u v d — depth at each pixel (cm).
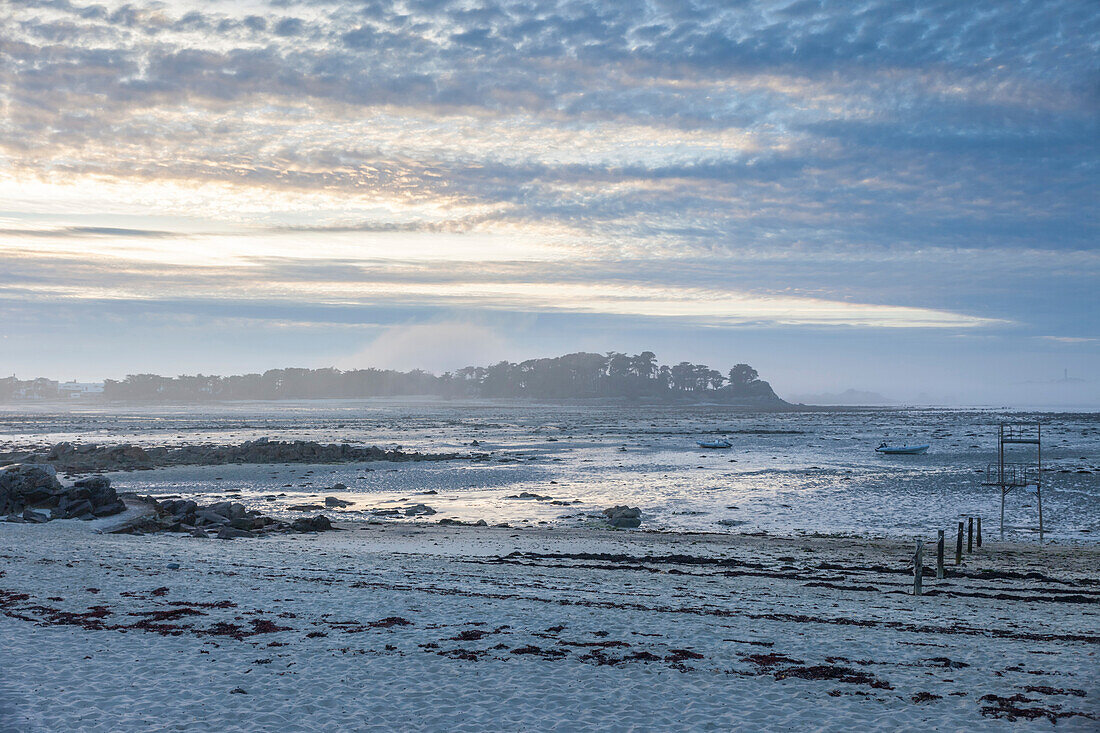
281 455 7831
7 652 1473
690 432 13875
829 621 1927
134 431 14188
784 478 6309
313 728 1159
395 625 1753
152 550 2878
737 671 1456
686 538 3647
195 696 1278
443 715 1217
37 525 3438
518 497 5309
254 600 1980
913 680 1417
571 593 2227
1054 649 1666
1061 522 4181
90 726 1145
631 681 1385
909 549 3384
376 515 4569
